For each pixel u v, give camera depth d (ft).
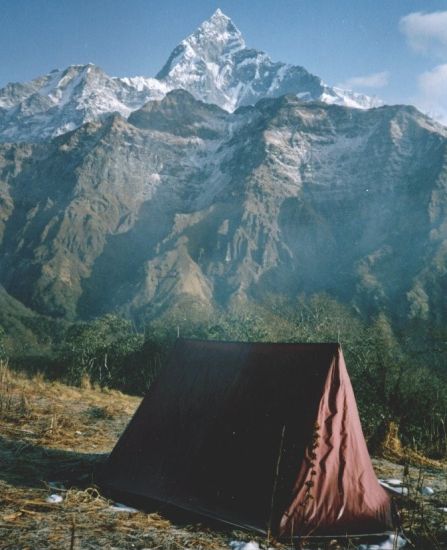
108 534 16.83
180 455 21.81
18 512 17.93
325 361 20.93
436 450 37.86
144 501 21.08
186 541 16.90
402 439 41.29
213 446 21.27
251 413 21.29
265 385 21.75
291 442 19.77
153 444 22.86
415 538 18.30
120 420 40.68
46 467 24.43
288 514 18.51
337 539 18.29
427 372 56.95
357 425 20.59
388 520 19.26
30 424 34.42
